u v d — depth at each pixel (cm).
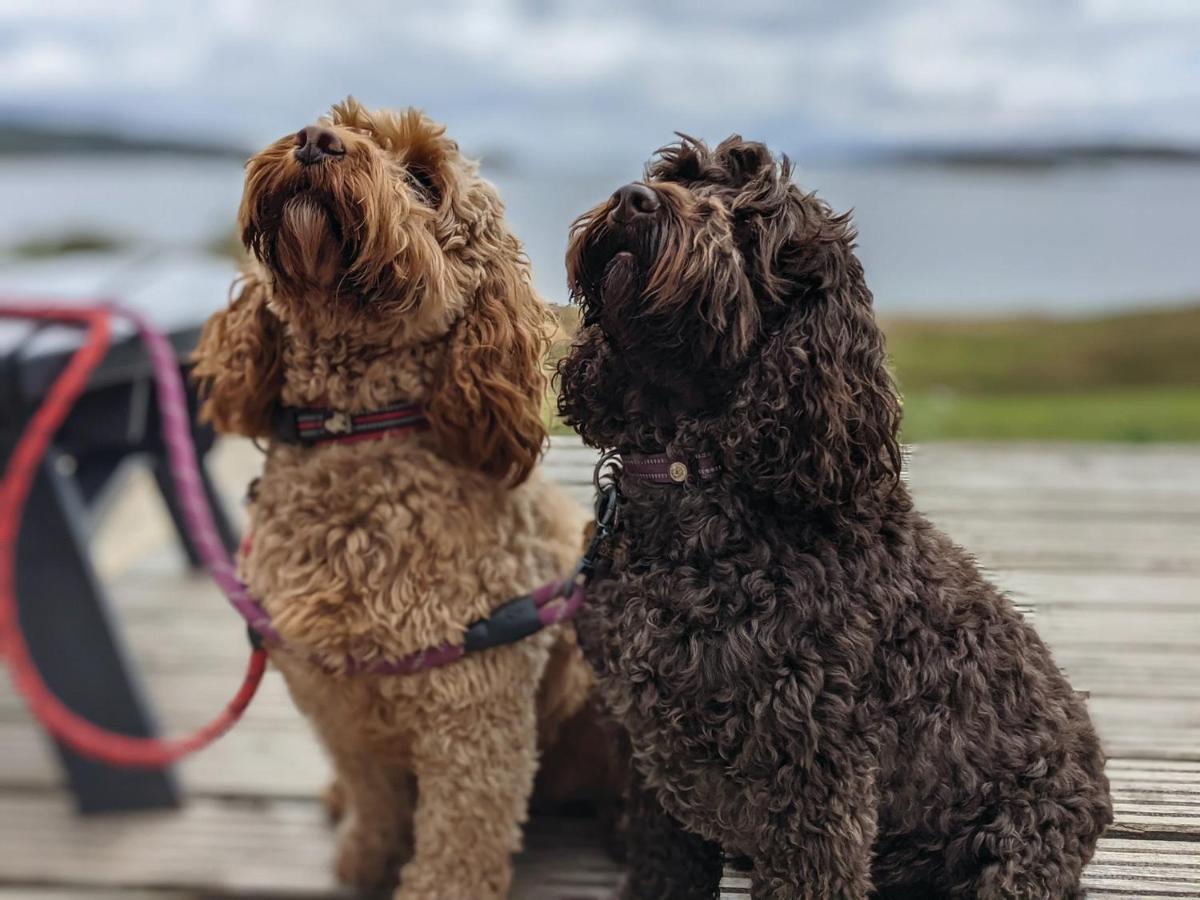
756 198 162
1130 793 216
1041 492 411
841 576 156
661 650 157
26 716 329
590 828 243
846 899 153
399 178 186
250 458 511
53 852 253
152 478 383
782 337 157
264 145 186
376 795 224
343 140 177
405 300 181
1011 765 162
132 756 212
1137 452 484
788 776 152
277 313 191
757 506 160
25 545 267
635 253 155
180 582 397
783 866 156
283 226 174
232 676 326
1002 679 165
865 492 158
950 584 168
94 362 246
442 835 193
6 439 261
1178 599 307
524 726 197
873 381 160
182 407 309
